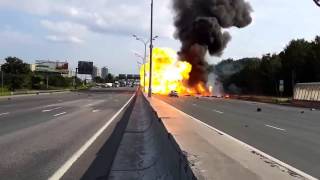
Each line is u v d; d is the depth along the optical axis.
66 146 15.72
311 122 30.44
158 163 11.62
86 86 196.12
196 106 50.78
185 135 12.93
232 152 9.77
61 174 10.88
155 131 16.36
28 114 31.39
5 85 113.06
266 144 17.33
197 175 6.61
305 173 10.91
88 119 28.03
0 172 11.00
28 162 12.45
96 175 10.95
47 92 98.88
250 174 7.13
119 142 17.16
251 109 47.50
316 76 101.12
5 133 19.36
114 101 57.66
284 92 108.88
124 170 11.68
